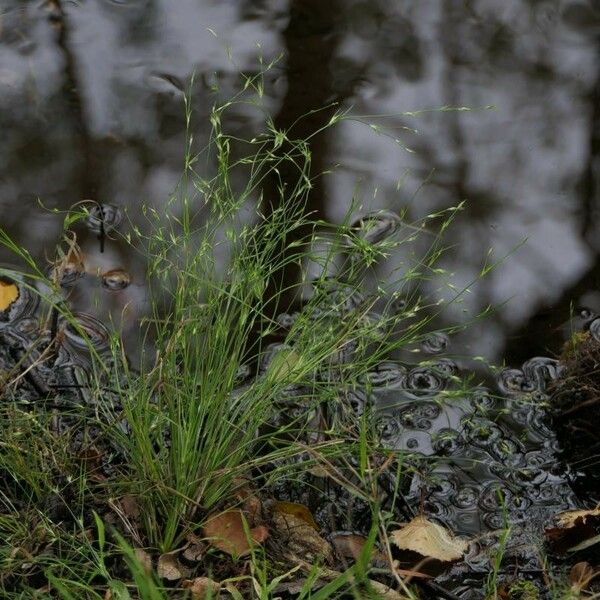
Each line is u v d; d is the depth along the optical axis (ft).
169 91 19.86
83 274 15.84
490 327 15.58
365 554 9.23
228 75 20.48
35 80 20.06
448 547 11.87
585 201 17.81
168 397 11.56
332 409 13.78
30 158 17.97
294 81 20.45
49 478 11.96
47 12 22.33
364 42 21.98
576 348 14.70
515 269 16.53
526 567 12.09
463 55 21.83
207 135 18.72
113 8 22.67
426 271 16.29
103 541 9.85
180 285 11.94
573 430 13.97
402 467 13.25
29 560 10.65
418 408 14.23
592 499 13.03
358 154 18.56
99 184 17.43
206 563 11.43
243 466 11.56
